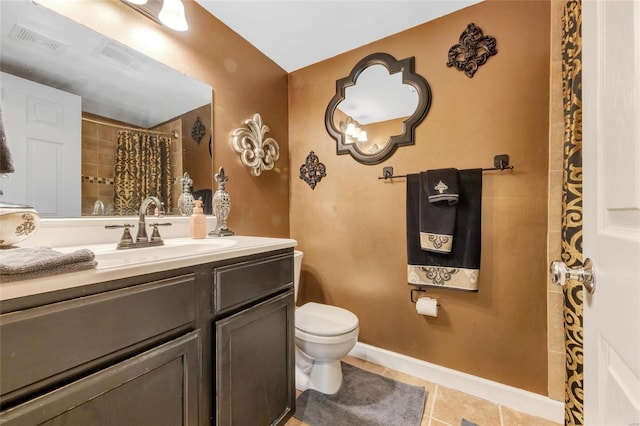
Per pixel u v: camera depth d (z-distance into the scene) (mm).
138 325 692
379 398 1449
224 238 1393
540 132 1361
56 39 1034
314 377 1520
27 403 512
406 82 1684
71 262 597
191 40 1478
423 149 1647
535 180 1373
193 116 1485
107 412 631
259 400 1084
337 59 1971
